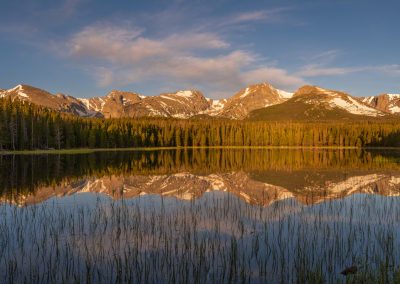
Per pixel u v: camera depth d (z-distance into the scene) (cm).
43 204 3291
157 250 1967
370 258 1853
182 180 5097
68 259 1847
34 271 1691
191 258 1858
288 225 2344
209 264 1775
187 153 12794
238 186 4547
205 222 2588
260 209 2977
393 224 2559
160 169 6694
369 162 8588
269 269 1716
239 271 1691
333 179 5266
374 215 2861
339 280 1509
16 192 3944
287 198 3659
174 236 2231
